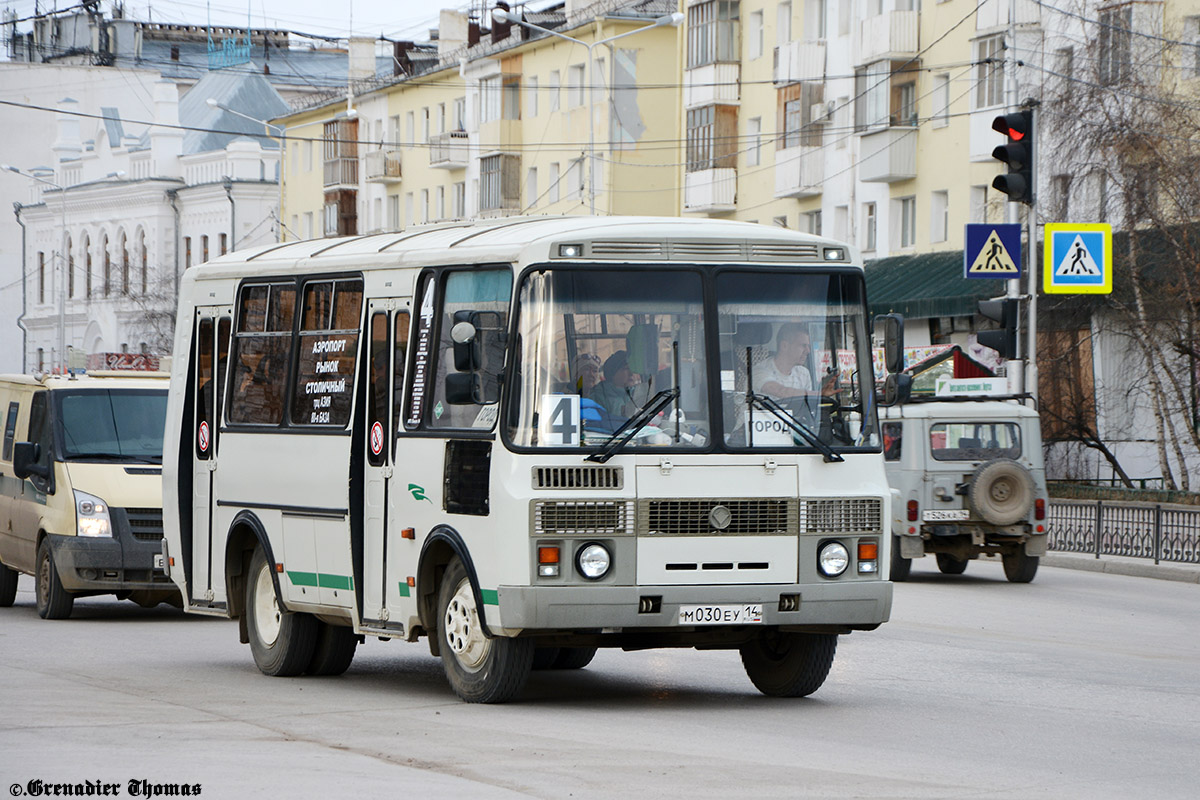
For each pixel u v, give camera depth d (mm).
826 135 65625
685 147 74125
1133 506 34781
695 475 13922
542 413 13758
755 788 10742
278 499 16906
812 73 65500
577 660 17938
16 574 25828
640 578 13758
